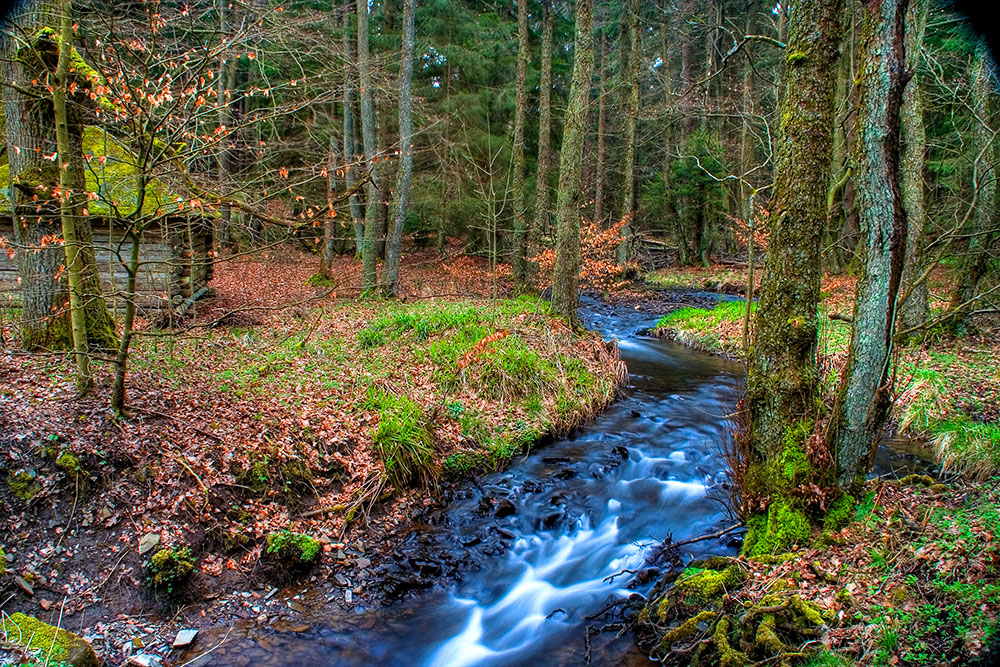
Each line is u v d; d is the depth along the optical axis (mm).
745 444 5441
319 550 5668
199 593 4984
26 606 4418
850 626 3883
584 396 9891
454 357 9875
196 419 6461
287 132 16578
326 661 4555
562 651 4688
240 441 6355
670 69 29656
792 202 4918
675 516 6676
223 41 5961
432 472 7168
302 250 23812
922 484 5723
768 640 3887
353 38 22766
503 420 8703
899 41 4348
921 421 8180
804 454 5031
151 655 4359
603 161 28219
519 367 9742
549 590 5586
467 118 23375
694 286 25641
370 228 16203
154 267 10594
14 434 5281
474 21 23812
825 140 4820
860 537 4688
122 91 5410
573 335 12312
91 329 7266
